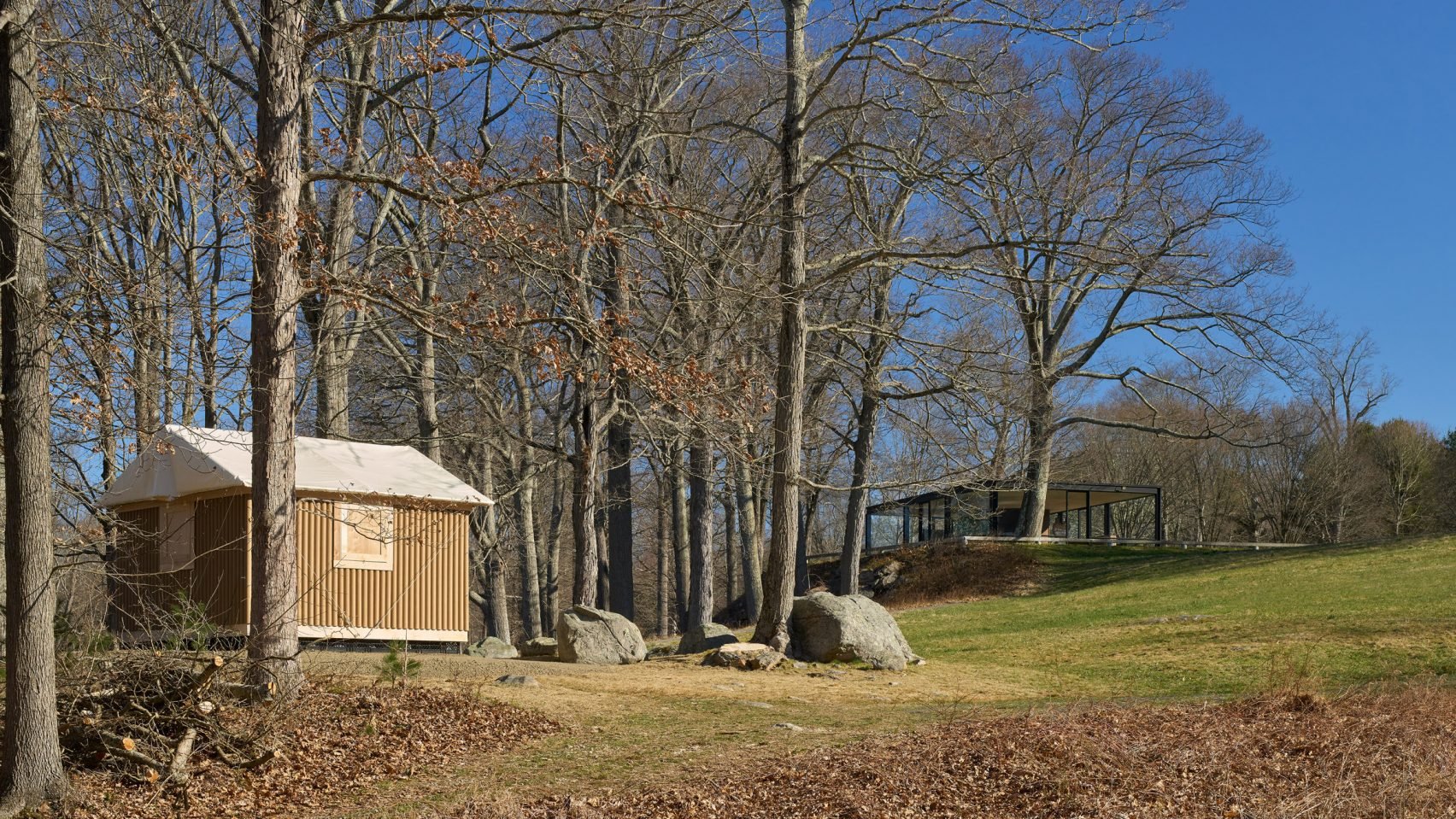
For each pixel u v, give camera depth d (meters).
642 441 31.64
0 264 9.74
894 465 35.16
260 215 12.86
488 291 15.95
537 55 14.19
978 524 57.44
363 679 13.89
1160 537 48.47
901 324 27.48
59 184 19.22
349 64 21.34
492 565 33.09
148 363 15.51
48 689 9.80
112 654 11.02
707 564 31.52
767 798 9.66
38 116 10.05
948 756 10.44
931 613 31.72
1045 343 42.12
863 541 53.75
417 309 12.91
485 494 31.38
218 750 10.78
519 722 12.78
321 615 18.14
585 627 19.36
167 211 19.70
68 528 18.52
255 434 12.70
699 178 25.75
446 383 28.19
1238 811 8.82
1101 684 18.20
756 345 23.03
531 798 10.05
